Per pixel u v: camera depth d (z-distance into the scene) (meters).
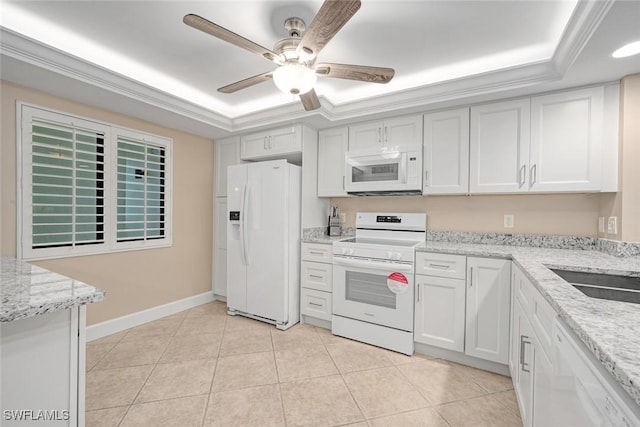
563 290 1.07
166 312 3.08
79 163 2.39
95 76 2.04
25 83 2.05
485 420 1.58
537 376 1.25
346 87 2.54
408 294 2.28
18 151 2.09
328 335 2.64
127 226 2.76
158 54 2.04
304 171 2.96
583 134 1.96
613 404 0.59
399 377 1.98
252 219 2.93
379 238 2.98
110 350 2.32
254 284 2.92
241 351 2.33
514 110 2.17
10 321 0.78
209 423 1.55
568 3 1.48
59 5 1.55
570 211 2.25
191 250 3.36
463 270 2.10
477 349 2.06
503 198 2.49
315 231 3.15
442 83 2.20
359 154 2.71
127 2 1.53
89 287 1.03
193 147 3.37
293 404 1.71
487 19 1.62
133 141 2.77
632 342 0.65
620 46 1.50
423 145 2.52
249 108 3.08
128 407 1.66
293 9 1.56
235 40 1.35
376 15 1.59
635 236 1.79
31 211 2.14
